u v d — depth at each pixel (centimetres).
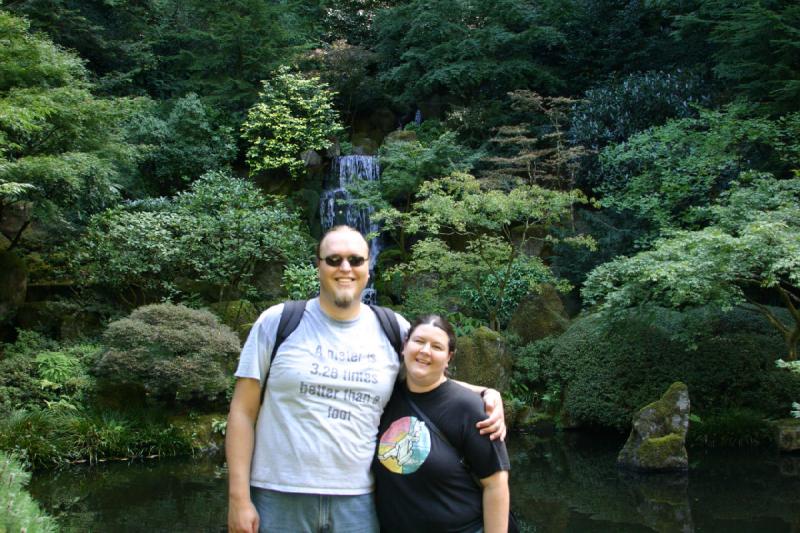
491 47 1491
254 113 1374
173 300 1055
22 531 323
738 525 497
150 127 1298
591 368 859
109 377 763
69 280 1053
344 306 244
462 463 240
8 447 675
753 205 808
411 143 1333
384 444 242
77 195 981
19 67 889
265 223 1052
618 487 607
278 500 233
